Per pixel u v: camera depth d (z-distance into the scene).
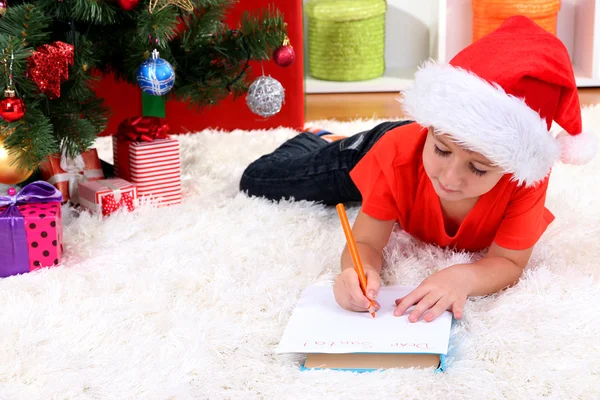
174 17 1.44
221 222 1.42
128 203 1.49
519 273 1.12
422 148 1.14
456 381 0.91
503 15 2.60
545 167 0.96
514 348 0.97
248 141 1.98
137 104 2.10
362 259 1.12
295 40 2.09
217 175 1.72
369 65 2.84
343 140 1.48
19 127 1.31
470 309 1.05
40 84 1.28
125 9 1.39
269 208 1.48
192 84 1.61
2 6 1.27
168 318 1.07
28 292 1.16
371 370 0.94
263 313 1.08
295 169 1.50
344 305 1.03
